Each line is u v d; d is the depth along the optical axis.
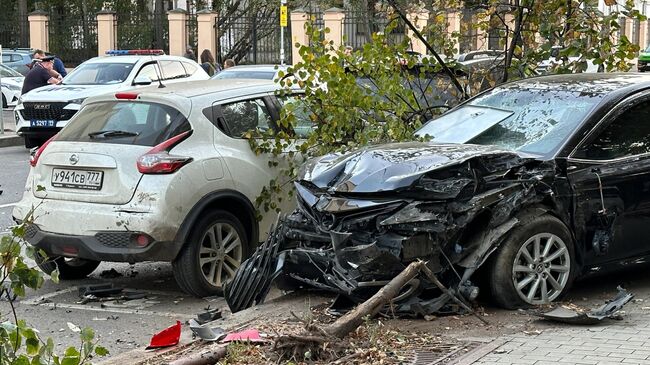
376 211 6.66
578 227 7.18
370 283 6.60
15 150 21.75
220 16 38.31
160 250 7.96
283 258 7.25
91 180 8.22
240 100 8.79
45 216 8.31
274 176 8.77
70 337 7.26
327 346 5.92
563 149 7.23
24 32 39.38
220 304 8.12
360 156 7.12
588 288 7.85
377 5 11.41
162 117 8.33
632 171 7.41
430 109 10.14
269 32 36.88
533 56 10.78
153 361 6.09
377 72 9.83
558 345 6.02
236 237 8.46
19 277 4.68
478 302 7.11
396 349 6.05
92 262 9.22
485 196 6.69
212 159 8.28
